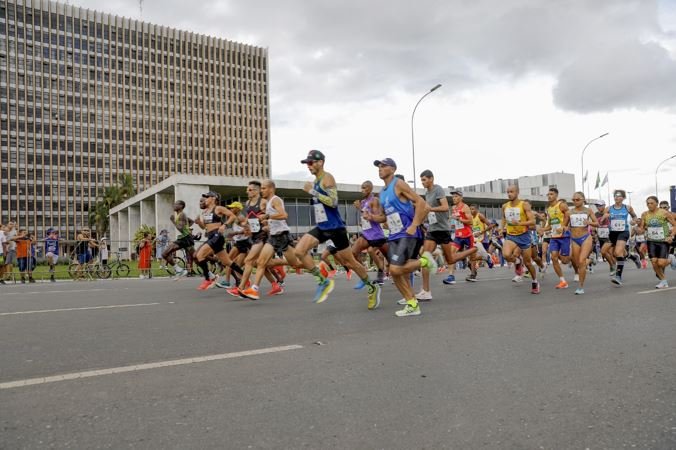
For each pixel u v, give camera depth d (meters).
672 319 5.96
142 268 17.89
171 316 6.43
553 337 4.92
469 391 3.21
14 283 14.76
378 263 10.62
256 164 121.88
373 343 4.66
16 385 3.31
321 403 2.97
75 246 16.94
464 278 13.30
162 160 111.31
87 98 104.69
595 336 4.96
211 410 2.85
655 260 9.66
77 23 104.44
